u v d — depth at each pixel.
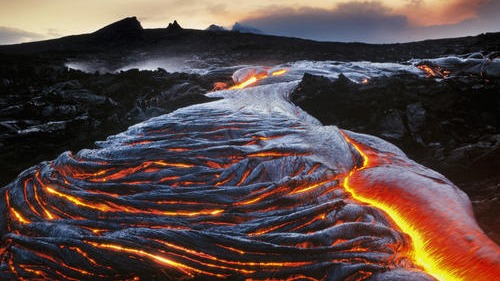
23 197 11.17
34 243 9.06
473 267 8.34
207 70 29.17
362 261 8.32
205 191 10.43
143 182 11.28
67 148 15.24
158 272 8.41
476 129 15.87
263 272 8.29
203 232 8.95
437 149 14.58
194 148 12.80
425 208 9.95
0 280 8.57
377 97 17.44
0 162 14.14
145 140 13.80
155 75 24.55
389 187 10.77
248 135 13.84
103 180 11.64
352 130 16.47
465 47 34.44
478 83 17.58
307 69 25.00
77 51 43.69
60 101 20.41
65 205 10.52
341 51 39.59
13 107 19.16
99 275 8.43
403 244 8.92
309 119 16.52
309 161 11.82
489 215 10.29
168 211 10.02
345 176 11.62
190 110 16.62
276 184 10.66
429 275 7.99
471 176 12.94
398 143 15.46
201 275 8.38
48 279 8.54
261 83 23.33
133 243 8.76
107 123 16.98
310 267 8.19
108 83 22.77
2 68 26.86
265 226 9.37
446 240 9.04
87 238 8.96
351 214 9.66
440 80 18.44
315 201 10.43
